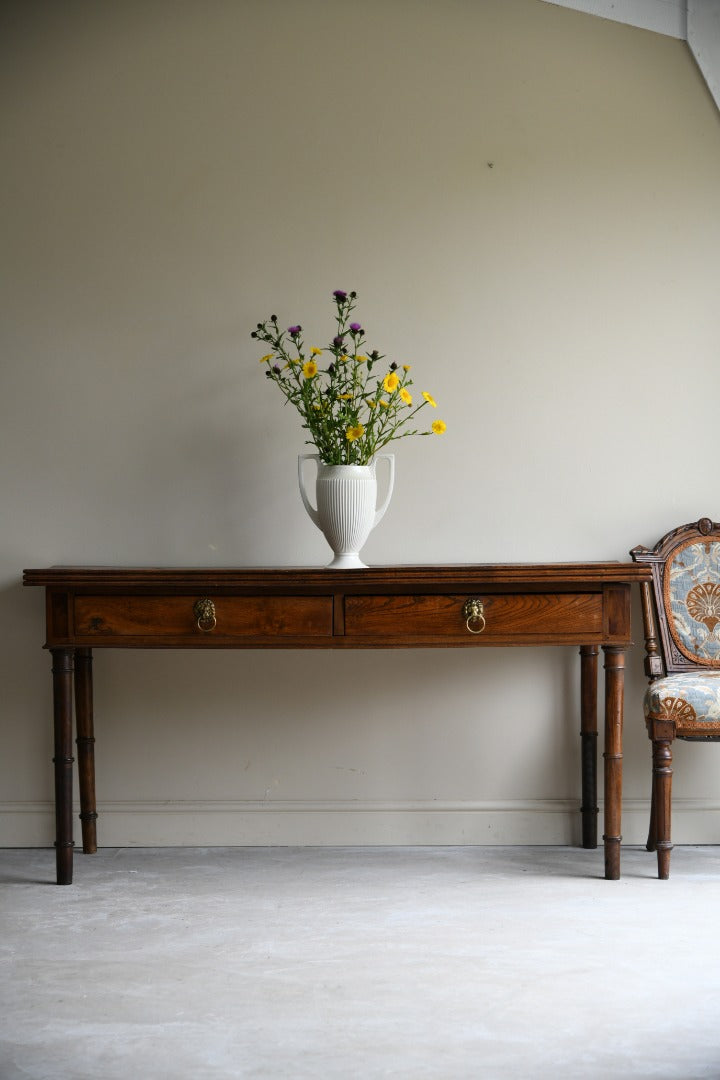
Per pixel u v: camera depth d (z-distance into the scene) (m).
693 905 2.71
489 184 3.35
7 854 3.25
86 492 3.35
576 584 2.86
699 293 3.34
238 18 3.35
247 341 3.35
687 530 3.24
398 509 3.34
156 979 2.27
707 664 3.19
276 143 3.35
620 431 3.34
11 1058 1.92
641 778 3.34
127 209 3.35
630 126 3.35
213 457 3.35
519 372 3.34
